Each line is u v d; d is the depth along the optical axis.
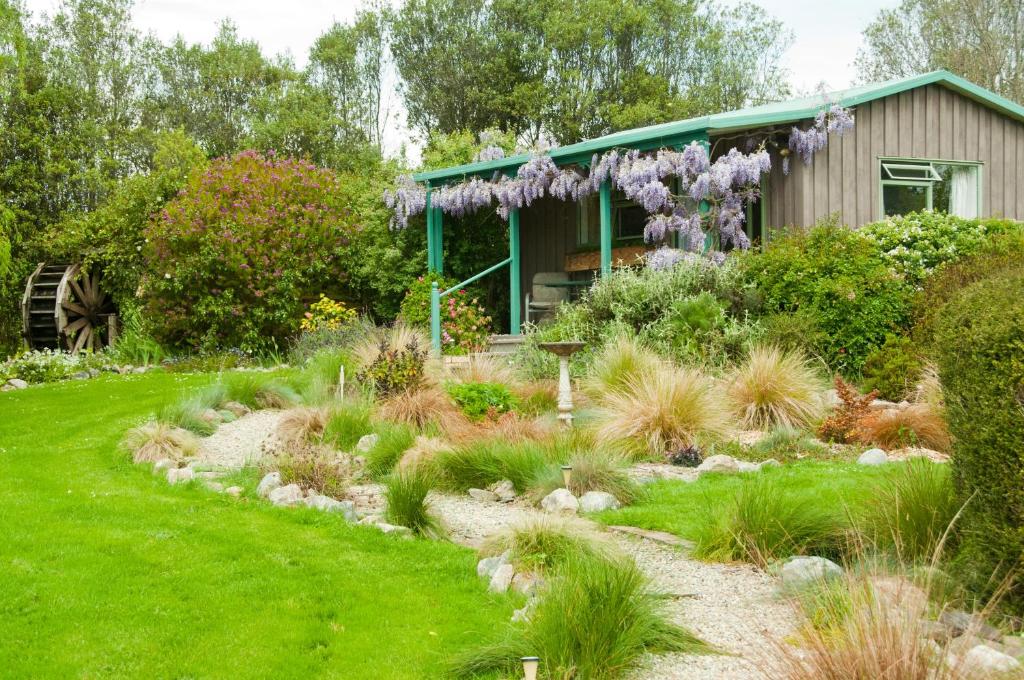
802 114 13.18
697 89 33.50
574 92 31.61
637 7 32.91
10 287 23.66
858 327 11.14
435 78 33.41
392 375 9.88
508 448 7.46
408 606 4.54
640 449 8.08
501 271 18.28
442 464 7.46
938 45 28.84
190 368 16.28
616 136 14.55
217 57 37.53
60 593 4.61
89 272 22.62
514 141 24.78
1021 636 3.74
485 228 18.11
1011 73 27.75
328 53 36.25
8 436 9.57
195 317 17.55
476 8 33.34
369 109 37.03
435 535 5.95
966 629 3.60
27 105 29.92
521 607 4.45
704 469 7.50
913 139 14.33
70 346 21.62
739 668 3.70
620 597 3.96
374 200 19.08
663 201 13.20
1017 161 15.34
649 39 33.09
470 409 9.27
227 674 3.80
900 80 14.64
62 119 30.67
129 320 20.08
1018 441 3.85
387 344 11.48
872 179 13.97
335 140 34.22
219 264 17.34
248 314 17.53
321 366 11.53
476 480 7.35
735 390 9.27
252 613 4.43
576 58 32.56
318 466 7.19
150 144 33.41
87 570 4.96
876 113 14.00
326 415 9.08
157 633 4.18
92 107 31.84
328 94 36.28
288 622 4.32
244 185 18.31
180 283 17.41
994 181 15.11
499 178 15.98
